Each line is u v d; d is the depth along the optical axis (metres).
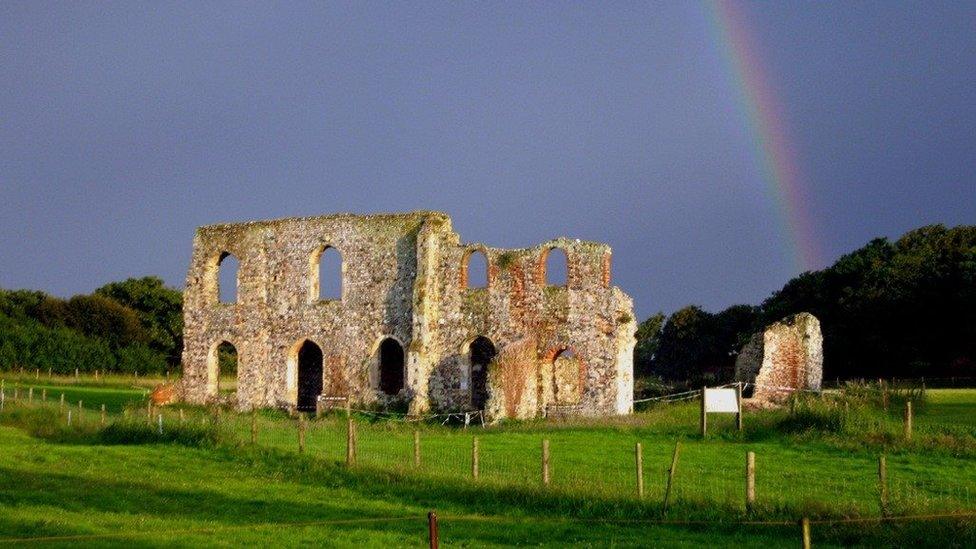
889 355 87.62
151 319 122.25
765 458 36.97
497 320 57.09
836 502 27.91
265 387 63.59
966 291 84.88
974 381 76.81
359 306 61.38
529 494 29.72
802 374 57.34
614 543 24.89
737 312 114.12
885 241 99.69
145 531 26.30
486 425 51.19
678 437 42.38
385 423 54.06
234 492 32.06
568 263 55.72
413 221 60.62
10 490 31.44
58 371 93.12
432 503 30.38
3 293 117.69
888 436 39.66
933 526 24.59
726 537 25.58
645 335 124.88
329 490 32.44
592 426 46.22
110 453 38.88
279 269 64.00
